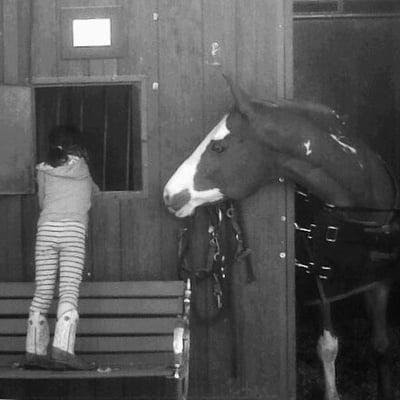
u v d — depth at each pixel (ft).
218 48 23.82
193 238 24.13
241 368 24.22
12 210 24.17
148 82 23.95
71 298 21.84
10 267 24.21
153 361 22.77
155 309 23.09
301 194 24.91
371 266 24.32
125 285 23.30
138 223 24.17
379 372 25.29
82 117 24.98
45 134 24.85
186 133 23.99
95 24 23.88
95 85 24.23
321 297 24.79
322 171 23.45
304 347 29.94
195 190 23.11
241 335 24.18
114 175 25.02
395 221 24.26
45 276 22.08
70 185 22.31
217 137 23.09
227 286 24.09
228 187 23.22
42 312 22.04
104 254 24.21
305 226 25.08
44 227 22.04
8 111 23.88
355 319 31.73
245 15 23.76
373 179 24.12
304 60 33.96
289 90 23.85
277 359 24.16
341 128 23.95
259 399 24.23
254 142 23.11
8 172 23.93
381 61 33.73
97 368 22.09
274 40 23.76
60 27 23.94
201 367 24.29
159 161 24.07
